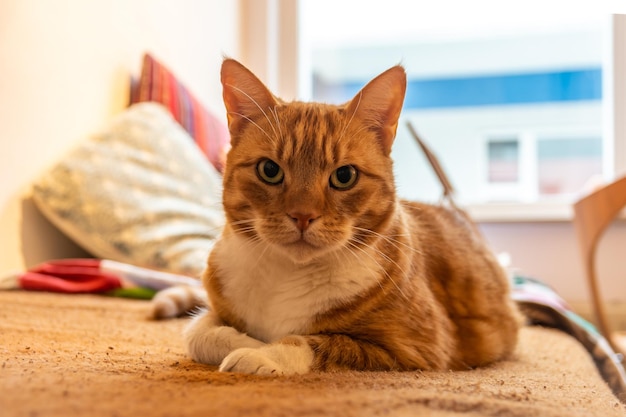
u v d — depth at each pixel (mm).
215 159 2705
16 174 1907
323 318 1096
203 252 2158
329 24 3848
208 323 1132
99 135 2180
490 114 3615
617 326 2979
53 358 952
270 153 1148
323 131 1150
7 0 1830
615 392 1475
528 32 3557
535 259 3146
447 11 3672
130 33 2562
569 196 3369
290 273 1121
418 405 683
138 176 2168
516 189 3588
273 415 604
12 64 1865
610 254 2994
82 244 2035
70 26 2158
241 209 1175
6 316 1417
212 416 593
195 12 3133
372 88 1198
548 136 3543
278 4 3652
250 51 3627
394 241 1176
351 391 743
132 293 1907
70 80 2168
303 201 1093
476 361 1279
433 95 3684
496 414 682
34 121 1981
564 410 745
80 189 2010
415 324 1112
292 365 932
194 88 3127
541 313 1946
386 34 3781
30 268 1985
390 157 1263
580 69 3488
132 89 2584
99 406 621
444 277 1327
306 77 3816
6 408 603
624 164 3197
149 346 1194
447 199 2357
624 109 3193
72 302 1689
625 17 3186
